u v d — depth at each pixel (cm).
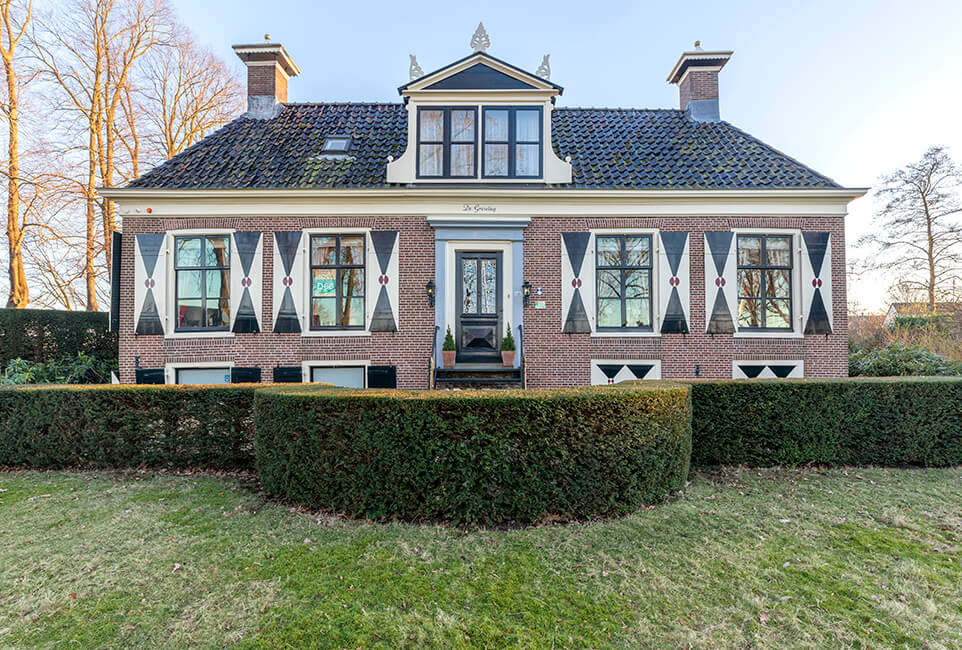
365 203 913
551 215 920
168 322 900
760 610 279
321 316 927
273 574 317
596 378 909
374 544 358
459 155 938
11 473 539
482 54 926
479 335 931
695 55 1090
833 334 909
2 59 1395
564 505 399
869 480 512
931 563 334
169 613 276
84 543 362
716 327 906
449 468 396
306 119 1086
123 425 550
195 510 427
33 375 961
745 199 902
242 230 909
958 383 568
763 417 554
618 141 1028
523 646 249
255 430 478
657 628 263
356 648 247
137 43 1588
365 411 411
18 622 268
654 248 916
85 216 1563
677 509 424
